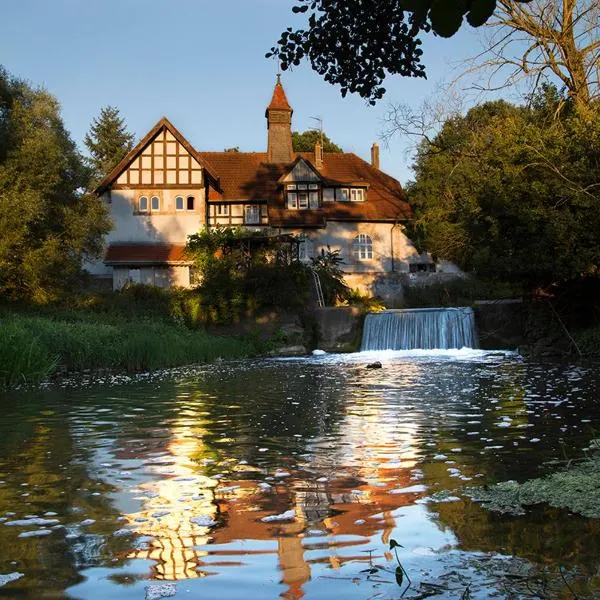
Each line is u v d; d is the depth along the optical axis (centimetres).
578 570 368
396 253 4309
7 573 386
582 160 1944
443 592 347
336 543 429
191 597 351
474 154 2781
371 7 718
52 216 2903
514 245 2075
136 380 1612
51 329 1962
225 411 1060
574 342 2111
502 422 885
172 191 3834
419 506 503
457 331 2612
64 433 870
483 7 258
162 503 532
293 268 2889
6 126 2775
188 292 2975
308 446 761
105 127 7125
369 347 2744
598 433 780
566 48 2156
